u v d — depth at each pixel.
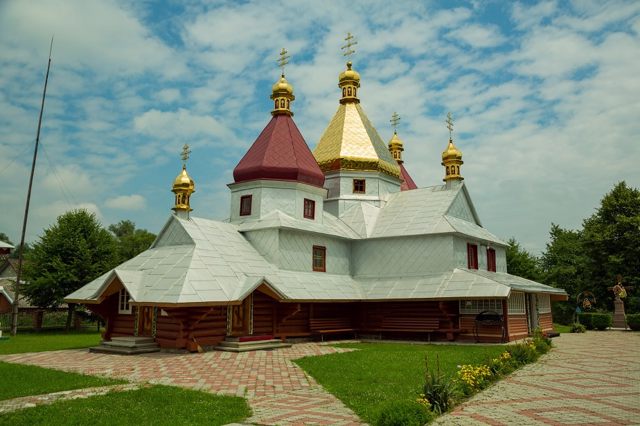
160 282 22.80
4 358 20.69
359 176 35.78
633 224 46.44
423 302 29.30
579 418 10.38
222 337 23.69
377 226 33.19
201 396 12.41
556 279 57.94
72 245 42.81
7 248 39.53
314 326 28.45
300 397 12.59
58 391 13.22
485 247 33.56
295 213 30.27
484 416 10.62
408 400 10.60
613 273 47.81
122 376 15.81
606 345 25.88
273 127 32.25
